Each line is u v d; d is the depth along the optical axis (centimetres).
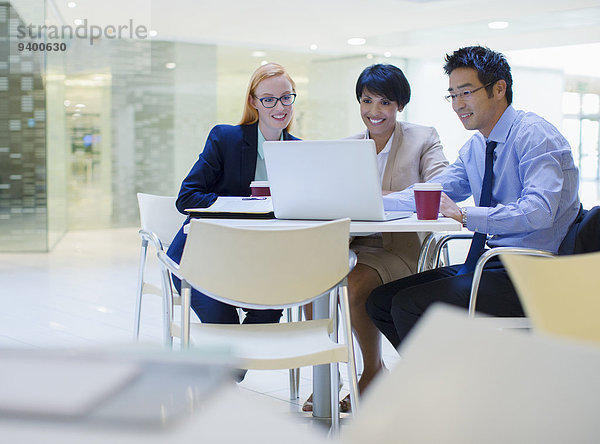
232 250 188
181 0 780
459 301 238
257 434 36
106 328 426
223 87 1020
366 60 1140
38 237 809
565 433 45
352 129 1131
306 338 203
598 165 1398
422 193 222
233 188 301
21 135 816
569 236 245
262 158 303
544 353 48
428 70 1205
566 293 111
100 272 657
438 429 48
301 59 1082
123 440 35
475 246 260
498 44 1046
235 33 951
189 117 1004
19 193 811
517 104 1251
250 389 315
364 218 229
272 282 190
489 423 47
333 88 1114
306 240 188
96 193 977
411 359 50
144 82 980
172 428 36
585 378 46
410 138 307
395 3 793
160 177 996
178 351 42
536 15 852
